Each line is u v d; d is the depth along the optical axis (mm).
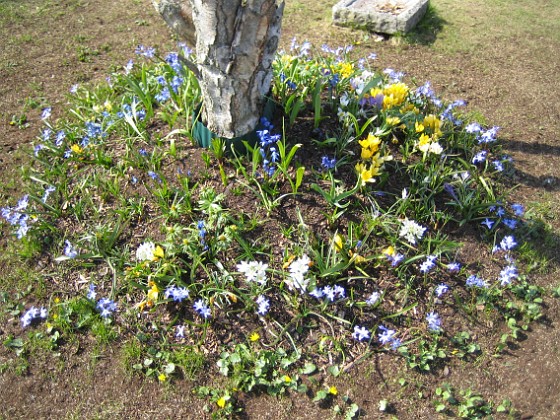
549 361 824
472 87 1421
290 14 1759
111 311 847
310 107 1071
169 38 1602
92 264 906
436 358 819
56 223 971
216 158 986
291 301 850
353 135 1022
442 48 1593
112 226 939
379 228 925
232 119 938
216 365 801
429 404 772
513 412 765
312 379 787
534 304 883
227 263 880
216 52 859
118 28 1646
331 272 844
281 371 794
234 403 767
